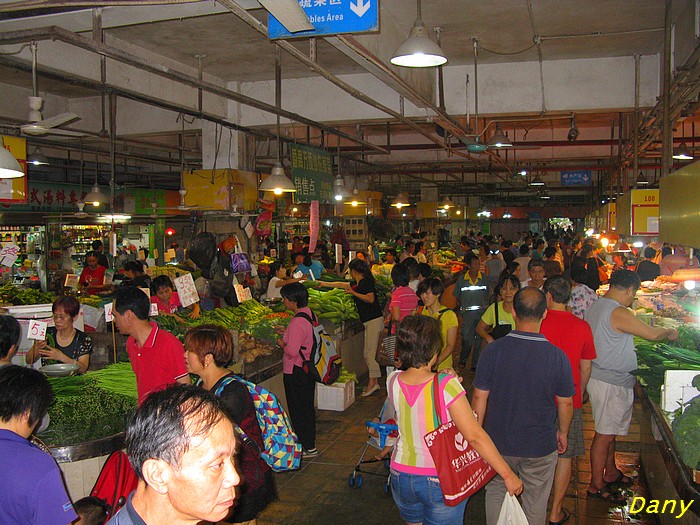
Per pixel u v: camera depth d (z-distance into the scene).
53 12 4.72
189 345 3.32
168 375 3.84
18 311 5.82
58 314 4.93
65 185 15.00
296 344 5.54
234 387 3.21
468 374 8.70
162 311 6.78
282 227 18.16
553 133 15.12
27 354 4.89
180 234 18.47
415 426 2.93
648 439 4.79
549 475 3.43
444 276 13.80
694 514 3.14
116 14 5.71
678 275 8.71
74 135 5.99
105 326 7.24
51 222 12.11
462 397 2.89
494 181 26.33
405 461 2.98
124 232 16.91
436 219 25.73
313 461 5.56
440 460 2.84
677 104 6.53
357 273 7.60
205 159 11.00
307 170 10.01
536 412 3.37
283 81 10.52
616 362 4.51
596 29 7.53
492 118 11.64
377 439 4.63
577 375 4.02
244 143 11.09
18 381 2.38
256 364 5.91
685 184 4.11
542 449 3.38
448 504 2.84
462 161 17.92
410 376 3.00
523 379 3.36
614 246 12.34
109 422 3.99
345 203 16.16
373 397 7.66
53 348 4.86
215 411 1.46
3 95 10.06
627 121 12.14
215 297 9.22
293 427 5.62
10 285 10.02
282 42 4.66
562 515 4.32
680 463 3.26
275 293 9.35
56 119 5.27
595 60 9.11
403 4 6.50
